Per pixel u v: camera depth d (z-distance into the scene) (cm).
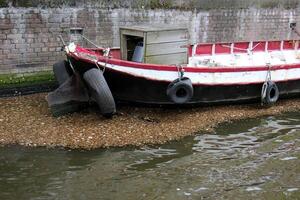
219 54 1473
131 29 1234
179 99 1198
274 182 970
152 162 1027
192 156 1059
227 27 1741
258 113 1309
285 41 1591
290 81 1401
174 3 1587
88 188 931
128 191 926
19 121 1156
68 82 1208
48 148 1059
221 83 1278
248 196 922
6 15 1300
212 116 1259
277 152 1091
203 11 1662
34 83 1358
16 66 1340
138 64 1177
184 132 1160
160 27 1248
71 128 1134
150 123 1187
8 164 997
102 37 1464
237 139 1148
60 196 905
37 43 1359
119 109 1241
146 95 1216
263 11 1825
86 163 1012
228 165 1029
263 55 1540
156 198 908
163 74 1201
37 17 1345
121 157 1038
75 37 1416
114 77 1176
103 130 1133
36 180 950
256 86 1340
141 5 1516
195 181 966
